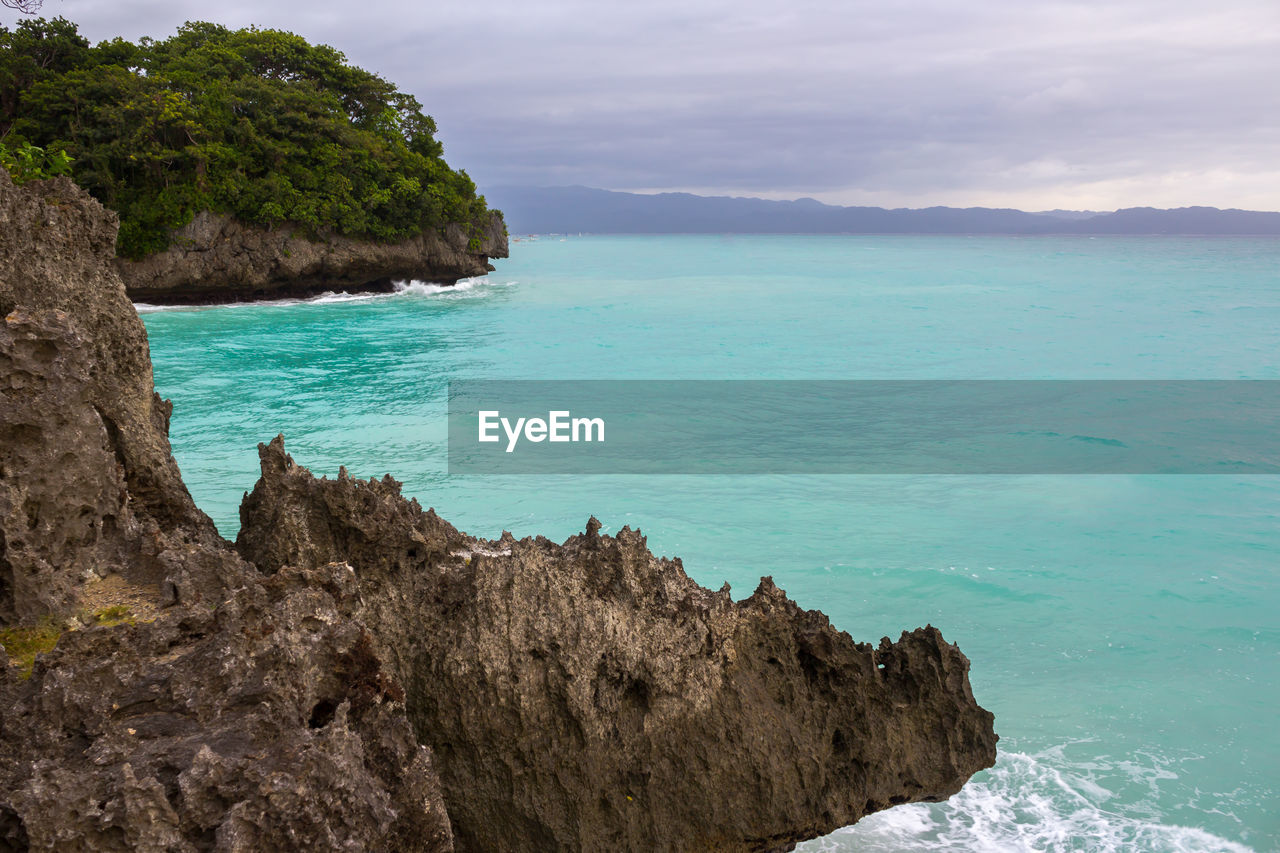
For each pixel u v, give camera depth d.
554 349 50.03
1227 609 17.08
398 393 36.19
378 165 74.69
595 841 9.47
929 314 70.75
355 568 10.12
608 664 9.55
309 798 6.11
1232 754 12.55
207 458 25.05
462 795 9.37
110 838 5.67
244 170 69.19
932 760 10.84
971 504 23.66
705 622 10.09
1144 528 21.89
